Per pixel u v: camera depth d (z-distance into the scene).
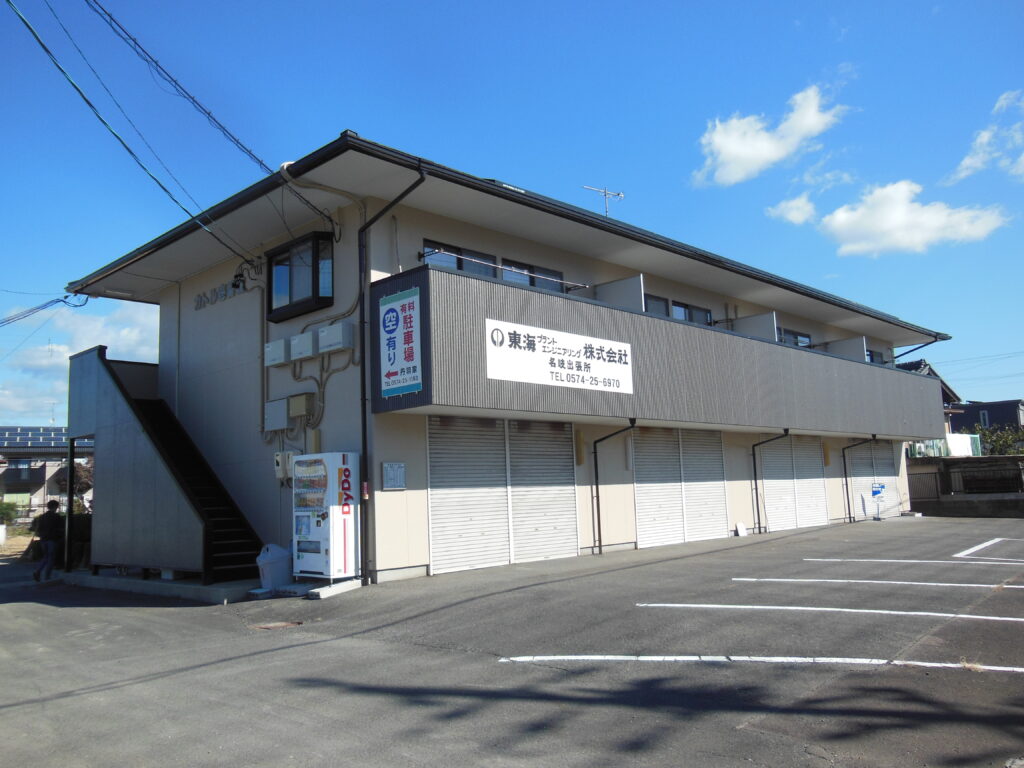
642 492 17.05
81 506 32.03
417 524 12.54
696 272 18.67
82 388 17.16
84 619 11.18
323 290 13.39
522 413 13.12
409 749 5.00
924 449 33.69
